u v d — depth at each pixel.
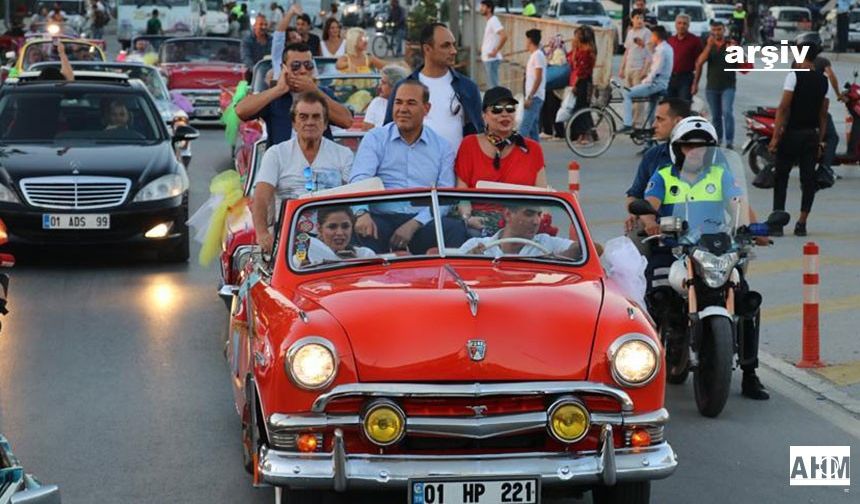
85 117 22.47
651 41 37.91
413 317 9.42
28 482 7.45
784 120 23.08
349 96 25.02
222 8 86.81
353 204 10.96
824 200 28.02
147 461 11.77
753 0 87.81
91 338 16.52
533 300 9.72
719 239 13.08
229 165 33.59
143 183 20.94
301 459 9.12
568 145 35.19
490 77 41.22
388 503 10.57
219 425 12.91
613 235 23.14
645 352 9.30
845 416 13.29
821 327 16.91
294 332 9.34
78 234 20.64
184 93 43.19
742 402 13.80
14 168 20.75
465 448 9.25
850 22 78.69
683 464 11.73
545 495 10.59
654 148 13.95
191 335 16.70
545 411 9.20
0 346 16.09
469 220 11.00
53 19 74.44
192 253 22.56
